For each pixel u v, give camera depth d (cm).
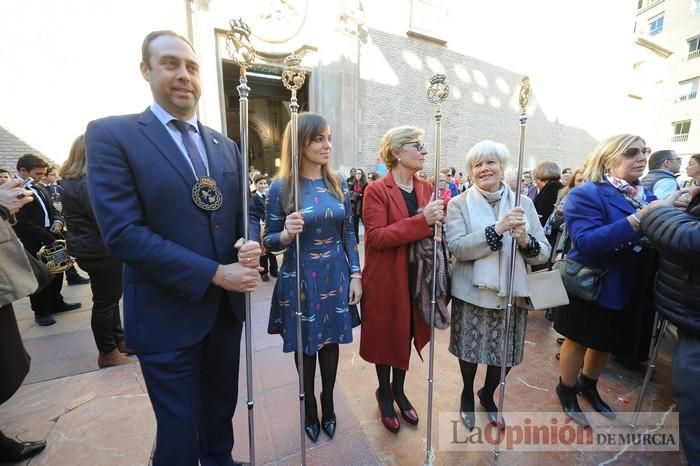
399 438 163
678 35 1827
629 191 164
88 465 146
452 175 830
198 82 108
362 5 781
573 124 1390
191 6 597
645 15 2045
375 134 880
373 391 200
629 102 1614
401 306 157
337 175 164
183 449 108
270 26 691
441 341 264
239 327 132
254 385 203
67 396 193
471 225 154
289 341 151
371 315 164
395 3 862
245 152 109
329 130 152
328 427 164
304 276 152
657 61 1728
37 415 177
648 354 204
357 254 172
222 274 103
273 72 791
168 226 103
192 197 105
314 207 149
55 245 306
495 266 147
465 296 157
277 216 155
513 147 1212
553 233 308
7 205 145
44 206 358
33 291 149
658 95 1767
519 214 133
